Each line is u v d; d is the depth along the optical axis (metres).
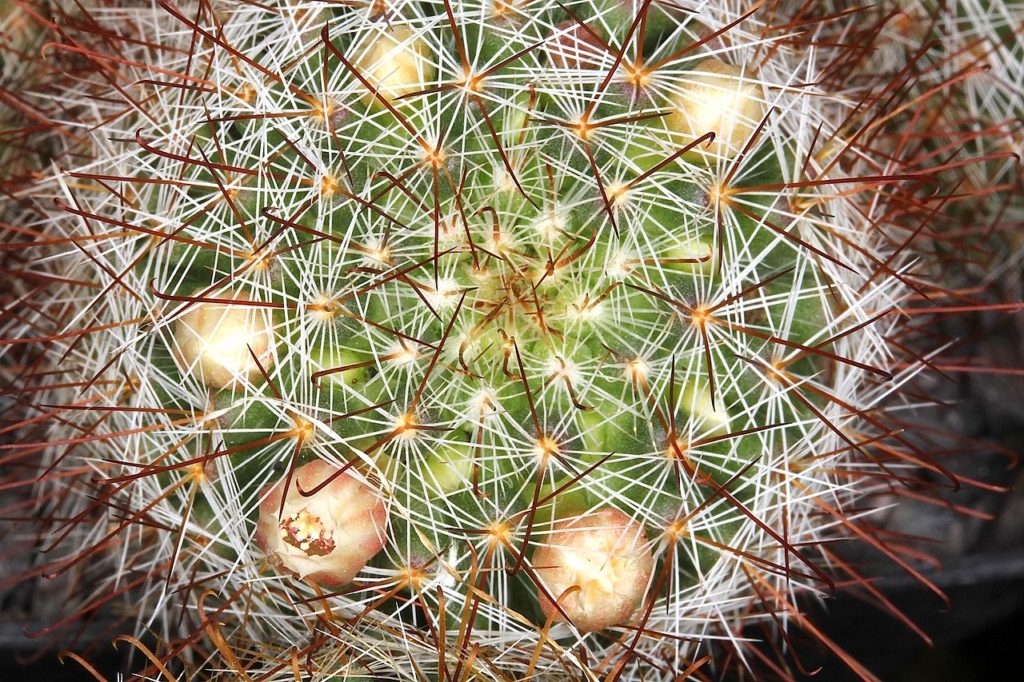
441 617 0.15
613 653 0.16
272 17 0.16
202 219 0.15
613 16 0.15
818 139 0.17
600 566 0.15
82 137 0.17
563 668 0.16
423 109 0.15
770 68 0.16
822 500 0.17
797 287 0.15
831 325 0.16
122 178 0.15
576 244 0.15
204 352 0.15
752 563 0.16
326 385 0.15
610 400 0.15
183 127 0.16
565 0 0.16
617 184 0.15
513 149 0.15
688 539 0.15
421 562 0.15
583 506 0.15
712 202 0.15
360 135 0.15
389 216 0.15
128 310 0.16
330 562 0.15
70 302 0.17
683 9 0.15
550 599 0.15
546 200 0.15
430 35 0.15
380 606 0.15
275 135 0.15
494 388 0.15
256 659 0.16
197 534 0.16
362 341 0.15
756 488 0.15
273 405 0.15
